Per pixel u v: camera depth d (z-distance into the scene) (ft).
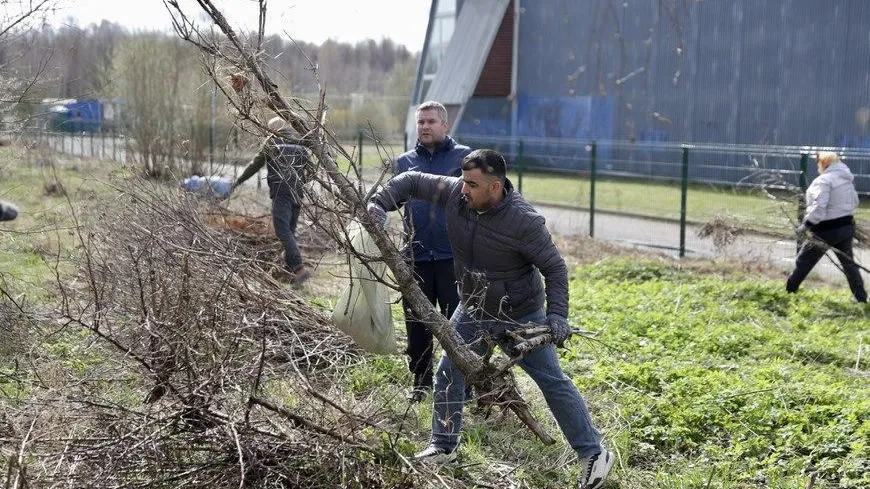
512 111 85.66
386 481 14.40
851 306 33.42
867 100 64.44
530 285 15.67
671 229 55.67
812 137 67.77
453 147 20.26
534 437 18.21
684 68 73.41
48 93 26.91
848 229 33.91
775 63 69.62
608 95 76.74
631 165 76.33
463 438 17.85
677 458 17.78
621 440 18.12
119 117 59.00
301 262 27.94
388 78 100.42
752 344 26.61
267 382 16.24
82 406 14.57
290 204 27.84
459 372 16.19
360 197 15.06
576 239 50.93
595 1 76.18
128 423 14.03
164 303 15.56
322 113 15.16
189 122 54.54
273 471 13.84
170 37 62.03
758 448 17.95
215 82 15.07
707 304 32.60
